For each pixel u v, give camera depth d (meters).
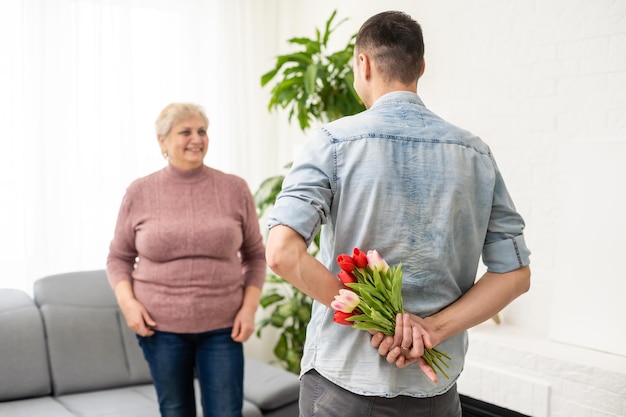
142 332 2.07
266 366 3.00
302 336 3.40
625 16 2.22
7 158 2.99
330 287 1.08
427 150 1.13
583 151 2.31
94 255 3.26
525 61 2.53
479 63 2.71
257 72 3.83
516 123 2.58
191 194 2.16
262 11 3.83
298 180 1.10
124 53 3.30
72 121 3.16
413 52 1.17
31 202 3.06
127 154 3.34
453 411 1.23
